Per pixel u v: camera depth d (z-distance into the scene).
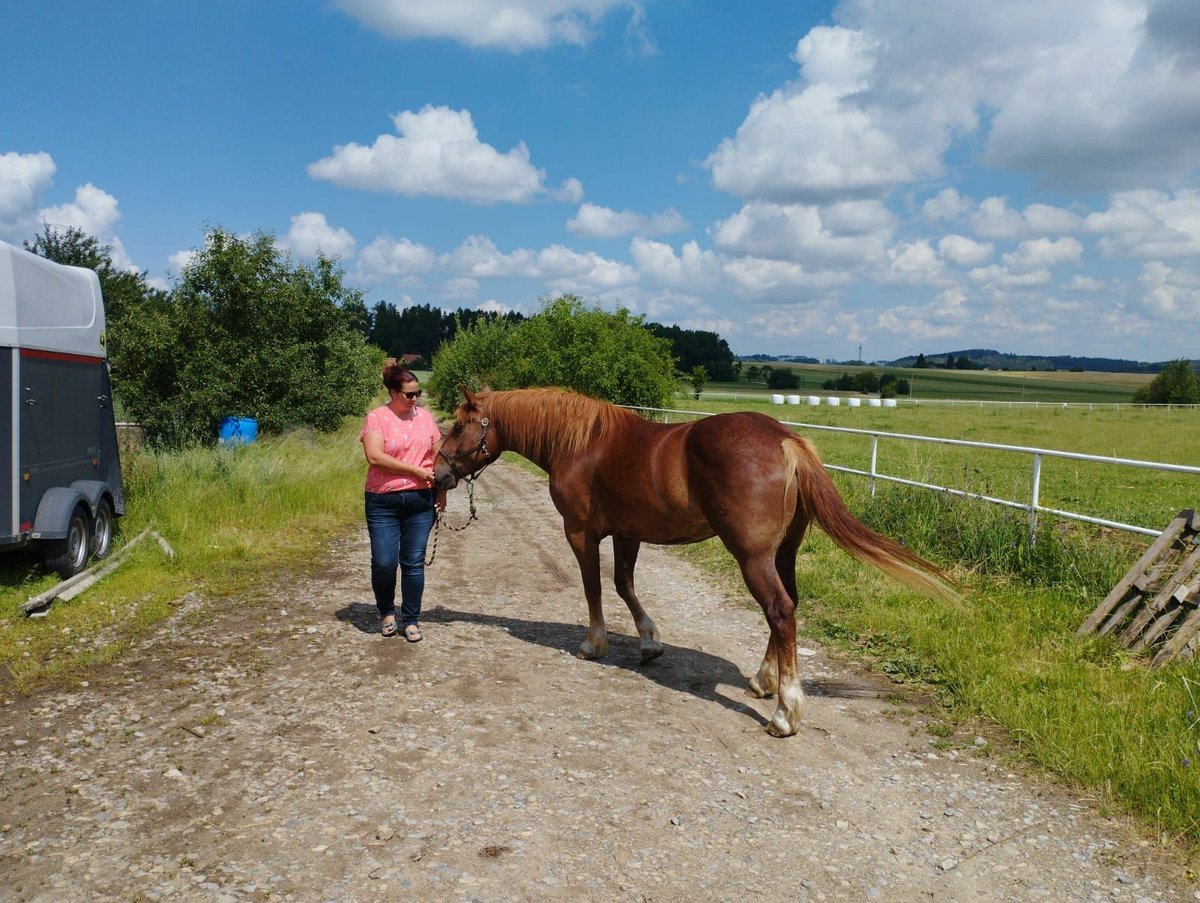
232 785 3.54
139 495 9.71
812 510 4.15
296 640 5.61
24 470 6.47
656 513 4.69
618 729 4.24
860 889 2.89
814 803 3.50
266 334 16.95
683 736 4.18
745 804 3.49
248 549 8.48
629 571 5.30
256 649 5.41
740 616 6.47
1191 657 4.62
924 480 8.99
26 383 6.54
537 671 5.10
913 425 34.81
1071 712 4.13
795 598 4.67
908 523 7.98
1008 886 2.91
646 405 24.55
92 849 3.03
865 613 6.09
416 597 5.61
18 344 6.40
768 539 4.19
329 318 18.16
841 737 4.19
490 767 3.76
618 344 24.19
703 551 8.81
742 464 4.16
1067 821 3.34
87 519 7.37
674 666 5.27
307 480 11.95
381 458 5.34
